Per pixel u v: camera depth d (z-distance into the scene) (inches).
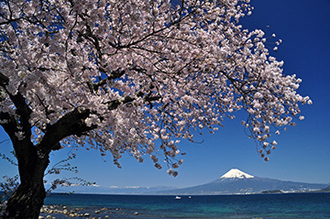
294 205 2411.4
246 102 288.2
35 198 230.5
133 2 179.5
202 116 354.6
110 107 237.6
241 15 340.8
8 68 156.2
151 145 238.2
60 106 201.6
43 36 157.5
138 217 1203.2
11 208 219.6
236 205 2711.6
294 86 279.4
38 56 168.6
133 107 232.4
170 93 261.6
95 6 171.5
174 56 240.8
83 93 215.3
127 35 196.7
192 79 274.5
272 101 288.4
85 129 247.3
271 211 1748.3
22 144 231.1
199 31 242.1
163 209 2017.7
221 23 295.0
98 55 224.5
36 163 236.7
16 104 213.6
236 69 339.0
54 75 204.8
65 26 169.8
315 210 1761.8
